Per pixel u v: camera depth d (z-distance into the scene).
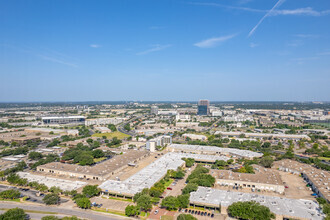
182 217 174.00
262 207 187.38
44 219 166.25
